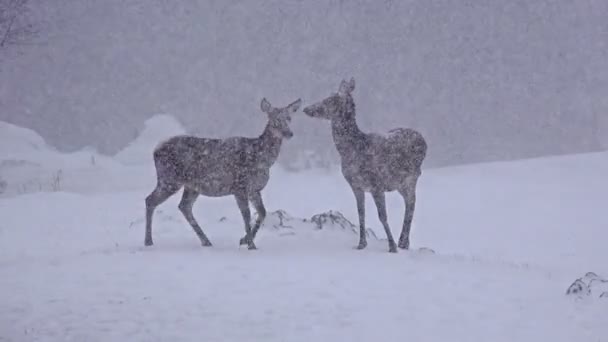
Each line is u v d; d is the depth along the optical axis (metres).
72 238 39.00
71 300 19.84
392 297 20.48
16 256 33.31
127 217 46.78
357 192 29.75
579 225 51.53
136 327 17.58
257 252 27.72
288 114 28.58
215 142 28.44
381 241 31.89
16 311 18.80
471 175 79.62
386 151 29.50
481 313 19.06
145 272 23.17
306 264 24.88
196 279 22.23
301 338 16.89
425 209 58.91
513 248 43.47
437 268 24.94
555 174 78.75
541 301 20.45
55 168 74.12
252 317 18.45
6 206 49.94
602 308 19.78
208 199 56.97
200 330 17.42
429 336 17.12
